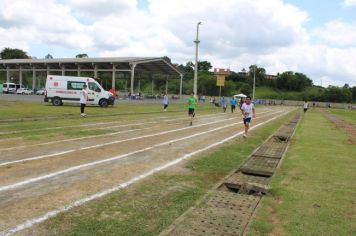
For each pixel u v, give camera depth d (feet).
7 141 41.24
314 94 416.46
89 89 119.65
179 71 247.70
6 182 24.85
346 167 33.94
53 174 27.61
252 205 22.03
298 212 20.76
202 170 31.89
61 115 77.92
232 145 47.80
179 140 49.78
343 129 79.36
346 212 21.04
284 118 119.44
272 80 483.51
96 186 25.11
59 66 240.94
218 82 217.56
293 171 31.55
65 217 19.16
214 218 19.63
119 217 19.60
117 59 221.87
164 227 18.47
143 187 25.55
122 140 46.83
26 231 17.15
